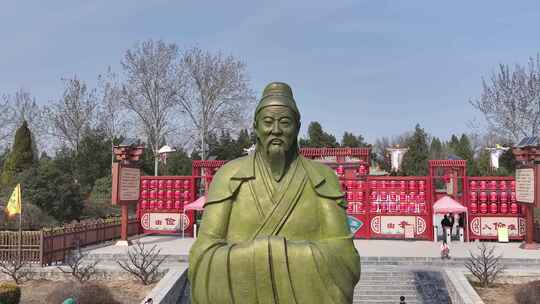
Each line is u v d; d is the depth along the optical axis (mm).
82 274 17344
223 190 4871
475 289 16688
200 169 30859
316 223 4738
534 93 45875
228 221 4824
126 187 24547
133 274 17812
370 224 28484
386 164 72250
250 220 4730
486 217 27703
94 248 23000
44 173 31609
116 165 24172
